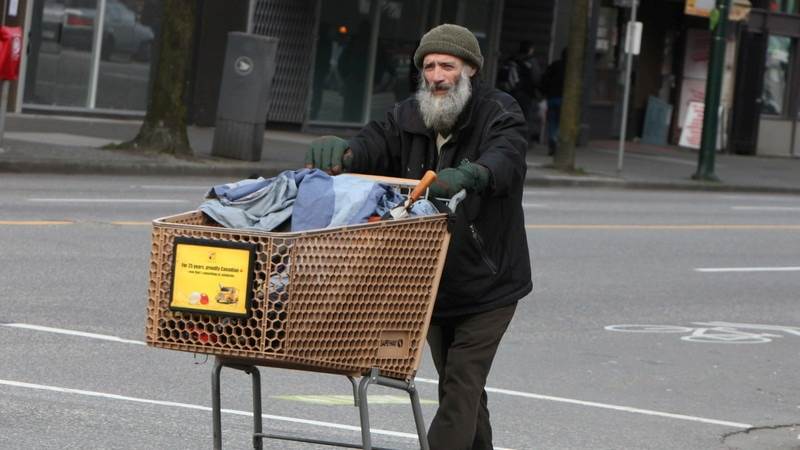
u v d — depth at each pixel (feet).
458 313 61.77
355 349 55.36
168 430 78.69
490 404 95.14
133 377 92.07
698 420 96.12
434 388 97.96
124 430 77.77
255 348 53.52
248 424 82.02
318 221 55.36
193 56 303.07
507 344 118.62
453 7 362.33
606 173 312.50
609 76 414.62
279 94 320.29
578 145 387.14
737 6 332.80
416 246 56.29
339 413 87.86
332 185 56.49
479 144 61.26
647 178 312.71
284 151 272.51
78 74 282.97
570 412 94.89
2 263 129.59
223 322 53.62
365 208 55.72
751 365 118.73
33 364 92.68
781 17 429.38
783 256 194.59
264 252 53.01
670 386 107.65
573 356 115.85
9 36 208.74
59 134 249.96
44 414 79.71
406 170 62.90
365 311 55.31
